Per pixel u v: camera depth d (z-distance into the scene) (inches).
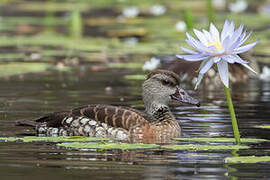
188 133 470.0
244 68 740.0
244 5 1274.6
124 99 625.6
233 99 636.7
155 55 915.4
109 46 1022.4
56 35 1138.0
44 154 396.2
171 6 1535.4
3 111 554.3
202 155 394.0
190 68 681.0
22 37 1111.6
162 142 439.2
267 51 944.9
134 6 1528.1
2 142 433.1
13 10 1505.9
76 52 986.7
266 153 396.8
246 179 335.9
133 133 465.4
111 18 1369.3
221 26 1091.9
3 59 896.3
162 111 495.8
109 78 767.7
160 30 1182.9
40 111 553.3
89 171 354.0
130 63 863.7
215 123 509.4
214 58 392.5
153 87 502.6
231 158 378.0
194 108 585.0
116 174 346.6
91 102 603.8
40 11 1491.1
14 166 363.9
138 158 386.0
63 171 353.1
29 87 695.7
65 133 476.1
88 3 1594.5
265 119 523.2
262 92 681.6
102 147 411.5
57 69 837.8
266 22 1227.9
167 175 344.8
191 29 979.3
